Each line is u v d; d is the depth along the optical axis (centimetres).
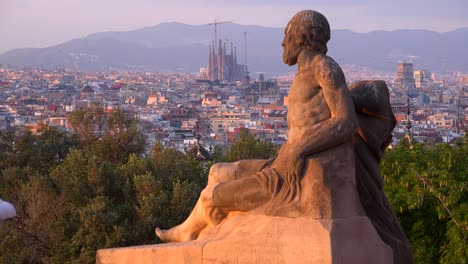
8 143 5603
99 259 1631
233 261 1513
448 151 2544
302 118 1515
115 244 3850
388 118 1566
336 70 1504
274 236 1486
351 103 1497
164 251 1574
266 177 1527
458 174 2511
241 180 1550
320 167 1477
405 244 1557
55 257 4003
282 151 1538
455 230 2381
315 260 1455
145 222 3975
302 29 1540
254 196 1534
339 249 1457
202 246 1538
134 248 1606
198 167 4947
